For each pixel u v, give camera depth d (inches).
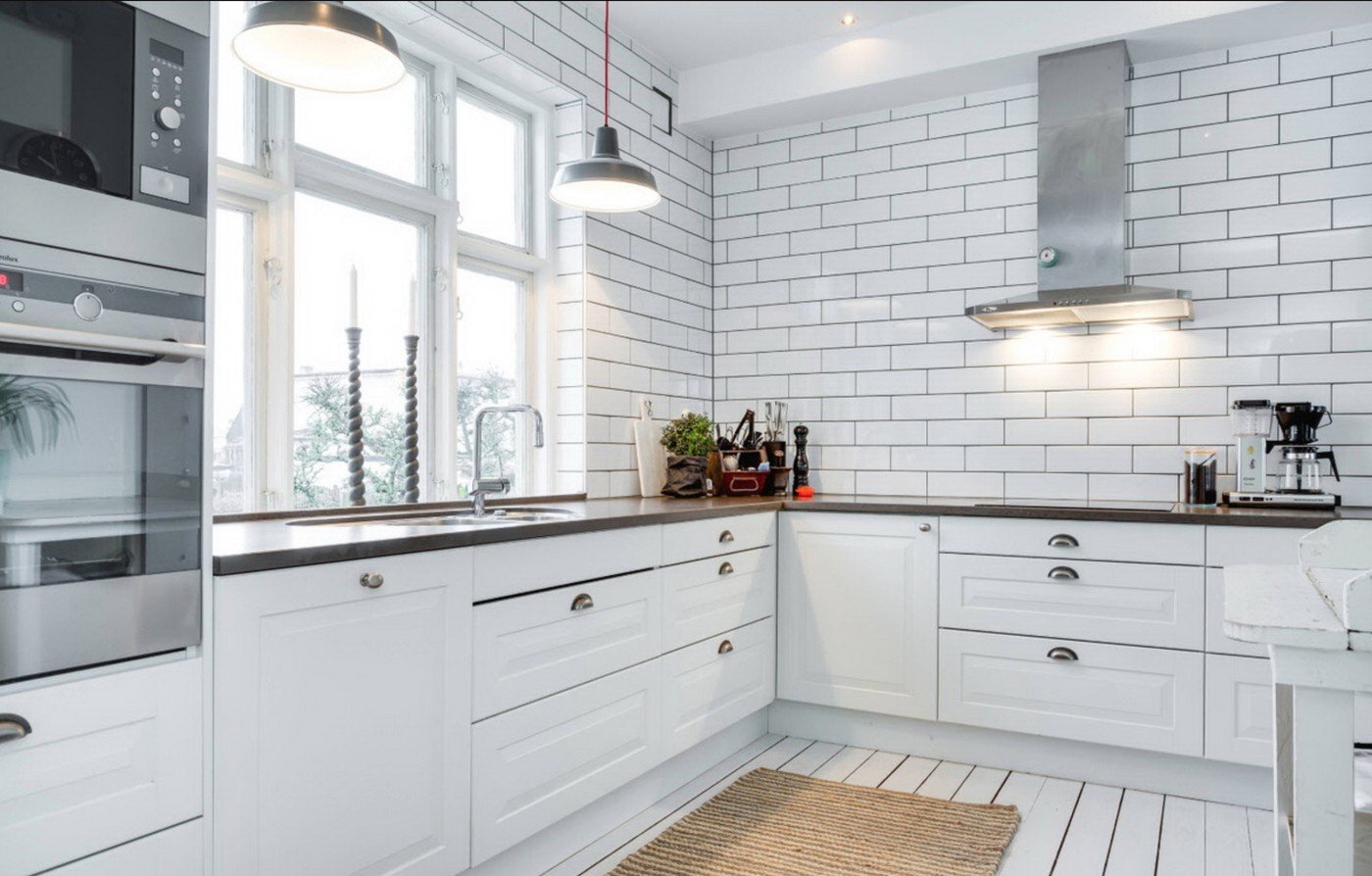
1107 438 140.1
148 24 58.5
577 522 94.1
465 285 129.5
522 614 88.0
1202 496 123.3
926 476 153.3
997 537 123.1
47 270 53.1
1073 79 132.9
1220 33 128.4
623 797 106.3
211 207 62.1
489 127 134.6
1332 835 45.9
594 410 141.0
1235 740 109.8
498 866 88.0
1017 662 122.0
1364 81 125.2
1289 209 129.0
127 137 57.3
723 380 170.7
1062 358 143.6
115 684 56.2
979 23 138.6
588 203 110.9
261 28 70.1
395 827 74.7
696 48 154.9
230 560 62.4
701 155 169.9
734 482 149.1
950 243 152.4
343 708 70.6
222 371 97.2
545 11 131.9
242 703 63.5
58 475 53.6
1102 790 117.0
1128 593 115.5
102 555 55.7
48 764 53.2
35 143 52.7
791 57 154.2
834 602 133.8
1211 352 133.5
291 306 101.8
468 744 81.7
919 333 154.6
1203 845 99.9
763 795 113.3
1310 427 121.4
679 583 113.3
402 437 117.8
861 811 107.9
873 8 140.7
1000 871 93.6
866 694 131.3
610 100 145.4
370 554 72.2
